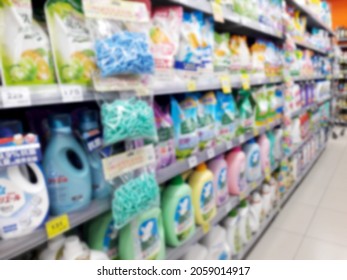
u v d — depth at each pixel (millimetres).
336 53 5461
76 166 1002
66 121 923
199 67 1460
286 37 2520
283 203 3025
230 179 1922
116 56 875
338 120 7109
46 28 875
